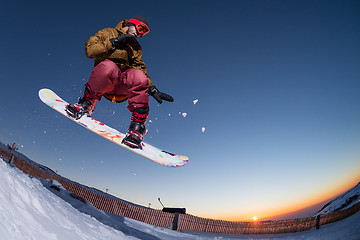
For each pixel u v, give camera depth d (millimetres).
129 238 2912
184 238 8461
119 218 7613
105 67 2318
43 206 1856
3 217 1273
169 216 10828
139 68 2525
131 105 2398
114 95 2600
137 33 2492
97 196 9891
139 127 2395
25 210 1525
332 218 10625
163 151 2672
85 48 2291
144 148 2529
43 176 9141
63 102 2721
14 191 1637
